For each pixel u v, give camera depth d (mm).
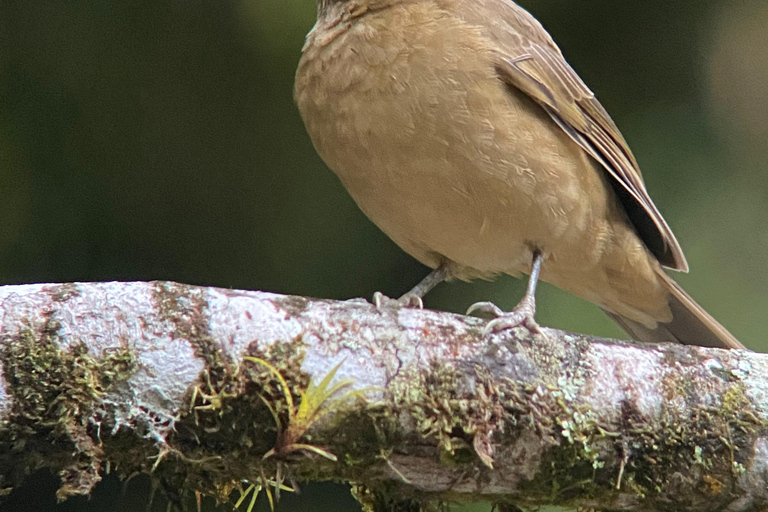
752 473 6770
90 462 6055
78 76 10625
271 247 10859
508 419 6535
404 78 8195
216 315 6234
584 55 11039
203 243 10828
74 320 6059
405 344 6469
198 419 6148
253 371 6180
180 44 10656
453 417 6445
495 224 8773
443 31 8273
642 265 9703
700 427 6750
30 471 6078
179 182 10812
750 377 6863
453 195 8523
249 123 10844
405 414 6371
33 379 5949
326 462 6422
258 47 10547
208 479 6500
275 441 6238
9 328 5980
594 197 9148
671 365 6852
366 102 8289
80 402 6004
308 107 8773
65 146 10633
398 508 7043
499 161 8375
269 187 10875
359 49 8344
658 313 10375
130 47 10672
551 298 10688
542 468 6676
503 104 8391
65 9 10555
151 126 10758
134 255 10750
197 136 10820
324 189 10859
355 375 6316
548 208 8719
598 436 6656
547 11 10938
